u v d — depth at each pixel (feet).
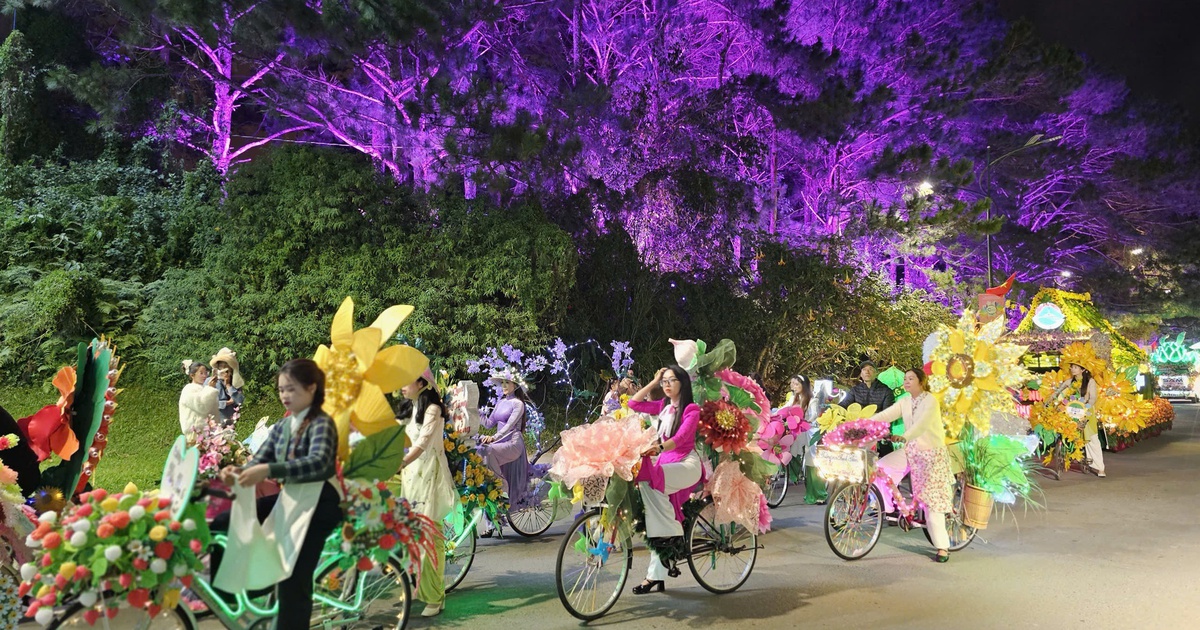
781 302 66.69
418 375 14.33
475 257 54.03
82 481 18.29
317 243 53.88
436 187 55.72
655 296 64.49
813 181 86.38
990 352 24.25
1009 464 24.45
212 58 62.18
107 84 56.44
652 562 20.44
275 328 50.42
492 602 19.92
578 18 76.95
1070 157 103.19
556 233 54.75
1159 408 63.52
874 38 84.74
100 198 60.80
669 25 75.41
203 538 12.14
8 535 15.30
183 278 54.49
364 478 13.96
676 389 20.07
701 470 19.81
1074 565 23.40
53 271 53.11
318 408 13.23
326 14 49.06
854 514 24.57
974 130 93.50
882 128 80.53
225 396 31.22
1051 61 83.71
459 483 20.83
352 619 15.96
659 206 67.21
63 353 50.29
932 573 22.61
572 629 17.89
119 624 12.10
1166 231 112.27
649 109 69.36
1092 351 49.85
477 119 53.47
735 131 75.77
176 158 72.90
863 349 70.03
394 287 52.54
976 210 74.08
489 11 56.54
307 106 59.93
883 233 74.13
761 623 18.29
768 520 21.24
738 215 69.56
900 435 24.89
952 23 92.53
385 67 63.77
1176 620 18.40
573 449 18.53
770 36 76.64
